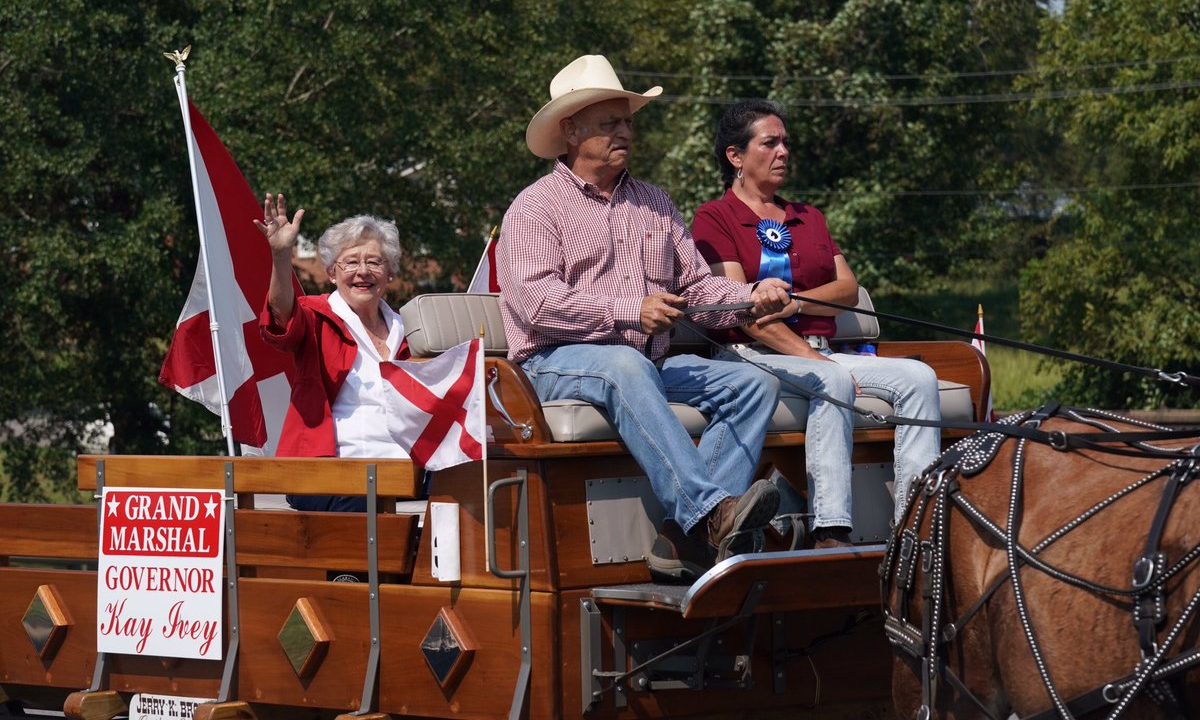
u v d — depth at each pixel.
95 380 27.06
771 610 6.91
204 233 9.63
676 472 7.17
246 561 8.20
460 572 7.44
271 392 9.69
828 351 9.13
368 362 8.85
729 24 38.41
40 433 28.27
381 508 7.79
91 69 23.72
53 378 26.28
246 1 24.94
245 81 24.02
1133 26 34.91
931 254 40.19
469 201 28.39
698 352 9.18
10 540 9.27
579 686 7.12
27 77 23.81
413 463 7.48
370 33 25.44
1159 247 34.56
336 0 25.03
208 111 24.00
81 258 23.33
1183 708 5.27
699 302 8.50
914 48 38.88
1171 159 33.56
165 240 24.78
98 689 8.73
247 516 8.20
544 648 7.06
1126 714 5.38
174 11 26.11
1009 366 46.53
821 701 7.78
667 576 7.30
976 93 40.84
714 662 7.28
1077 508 5.78
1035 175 57.97
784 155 9.14
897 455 8.08
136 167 24.31
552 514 7.12
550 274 8.01
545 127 8.40
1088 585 5.54
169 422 28.84
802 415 8.05
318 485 7.89
